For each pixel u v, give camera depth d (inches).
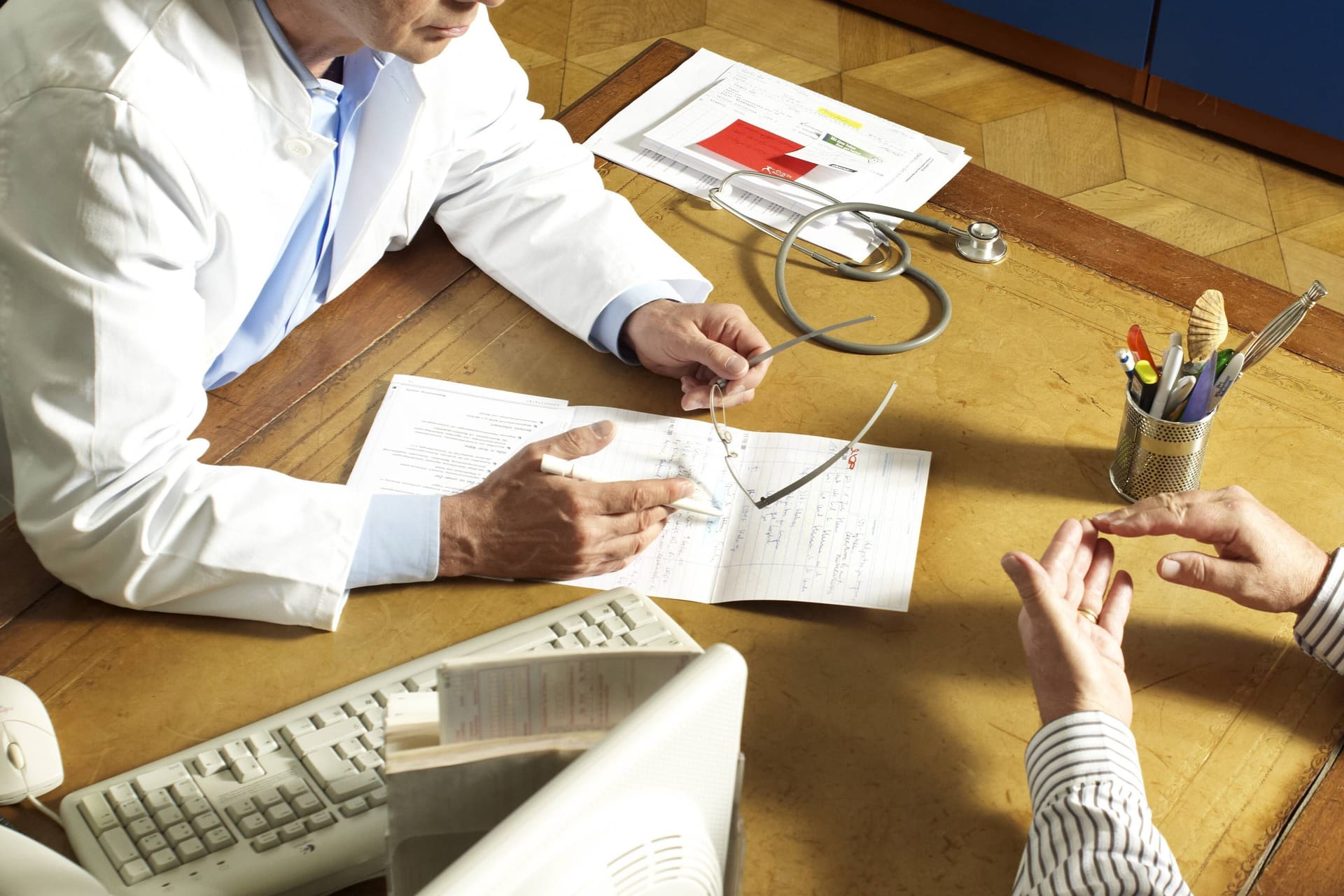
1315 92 90.3
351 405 45.8
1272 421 44.8
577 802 22.3
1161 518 38.5
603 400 46.6
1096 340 48.1
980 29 104.6
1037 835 31.7
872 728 35.8
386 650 38.0
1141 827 31.2
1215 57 93.6
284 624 38.8
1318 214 91.9
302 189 45.1
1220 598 39.4
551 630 36.7
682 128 58.4
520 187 52.3
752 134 58.0
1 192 37.9
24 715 34.1
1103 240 52.5
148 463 39.8
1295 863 32.8
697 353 45.7
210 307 44.9
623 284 48.3
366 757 33.2
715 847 26.7
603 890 23.3
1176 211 91.9
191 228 39.9
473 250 51.8
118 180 37.4
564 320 48.7
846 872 32.4
